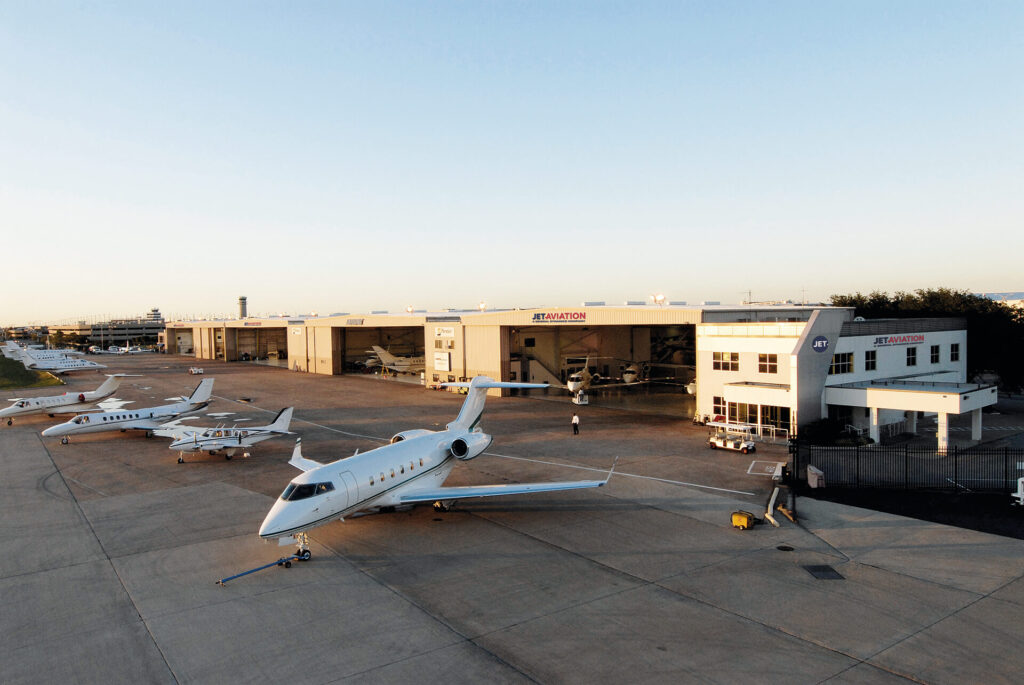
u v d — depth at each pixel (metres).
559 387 72.44
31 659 14.21
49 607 16.84
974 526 22.75
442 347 74.69
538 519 24.33
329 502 20.31
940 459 33.00
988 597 16.92
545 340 72.50
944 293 60.69
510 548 21.12
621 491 28.22
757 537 22.00
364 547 21.30
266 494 28.36
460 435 27.11
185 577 18.80
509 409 56.09
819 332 38.69
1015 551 20.27
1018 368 51.66
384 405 60.34
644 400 61.16
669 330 78.25
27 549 21.31
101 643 14.89
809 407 38.53
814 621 15.63
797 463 32.03
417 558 20.25
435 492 23.45
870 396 37.06
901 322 44.97
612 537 22.16
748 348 42.31
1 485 30.28
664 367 76.12
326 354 97.38
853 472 30.62
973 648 14.24
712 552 20.59
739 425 38.59
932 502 25.72
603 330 75.81
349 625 15.66
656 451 36.84
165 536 22.56
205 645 14.73
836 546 20.97
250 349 140.50
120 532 23.05
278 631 15.38
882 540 21.47
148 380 87.12
